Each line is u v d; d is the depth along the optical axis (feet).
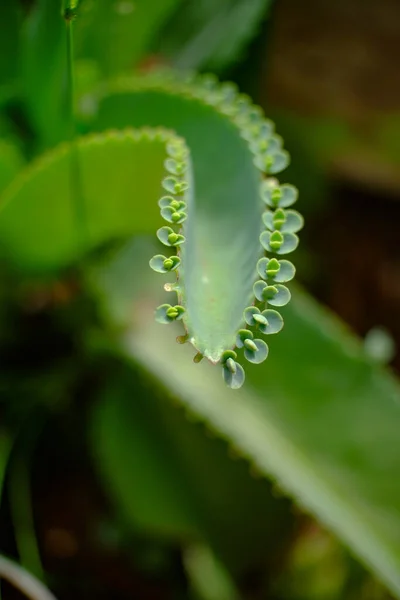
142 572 2.56
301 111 3.29
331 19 3.26
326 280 3.38
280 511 2.41
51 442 2.66
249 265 1.68
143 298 2.36
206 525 2.38
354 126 3.28
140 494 2.34
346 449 2.15
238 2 2.65
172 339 2.28
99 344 2.34
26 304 2.49
